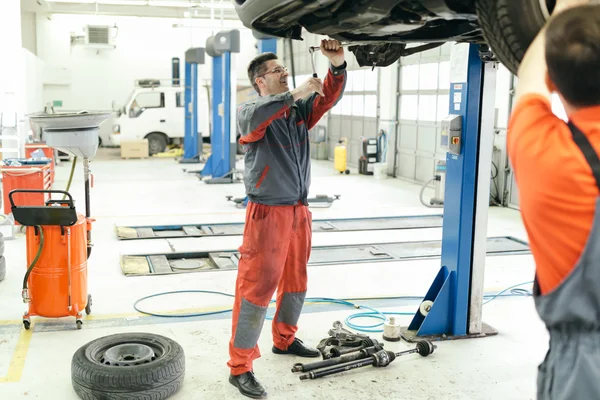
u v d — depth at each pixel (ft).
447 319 12.78
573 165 3.77
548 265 4.06
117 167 45.50
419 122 37.96
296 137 10.37
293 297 11.43
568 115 4.04
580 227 3.80
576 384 4.01
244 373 10.26
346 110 49.42
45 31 60.03
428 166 37.17
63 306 12.73
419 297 15.69
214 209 28.27
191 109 49.83
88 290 15.88
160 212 27.30
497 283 16.90
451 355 11.85
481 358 11.73
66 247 12.51
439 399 10.09
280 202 10.12
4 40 35.65
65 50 60.64
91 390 9.67
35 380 10.62
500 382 10.73
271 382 10.64
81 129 12.48
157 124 55.36
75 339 12.46
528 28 4.53
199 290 16.01
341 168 43.45
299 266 11.29
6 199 22.21
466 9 5.97
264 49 32.89
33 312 12.80
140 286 16.33
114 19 61.16
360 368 11.27
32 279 12.66
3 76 35.76
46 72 59.62
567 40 3.78
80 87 61.36
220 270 18.02
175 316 13.97
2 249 16.42
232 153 37.01
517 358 11.75
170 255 19.88
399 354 11.48
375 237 22.88
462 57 11.87
